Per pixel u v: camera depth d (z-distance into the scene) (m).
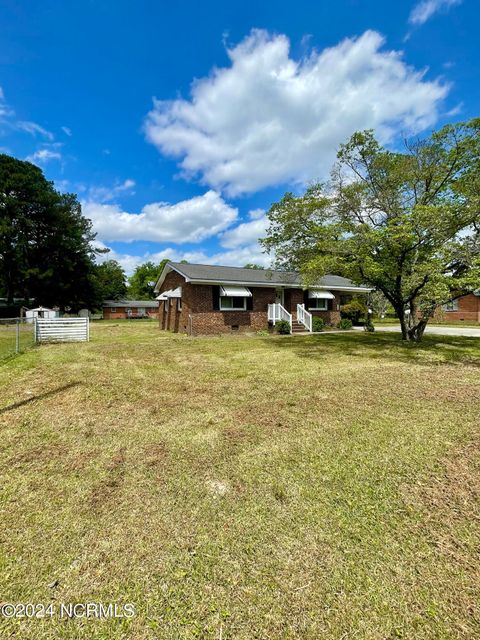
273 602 1.79
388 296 12.95
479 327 22.38
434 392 5.97
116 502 2.70
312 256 12.30
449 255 9.58
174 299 19.30
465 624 1.66
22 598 1.82
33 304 36.03
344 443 3.83
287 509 2.60
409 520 2.47
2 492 2.83
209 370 7.92
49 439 3.95
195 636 1.61
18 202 31.78
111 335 16.98
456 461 3.40
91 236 41.94
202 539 2.27
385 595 1.83
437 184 12.00
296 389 6.18
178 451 3.63
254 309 18.00
